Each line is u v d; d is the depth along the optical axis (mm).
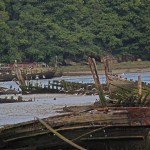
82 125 78625
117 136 78000
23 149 79000
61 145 78688
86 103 156750
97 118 78812
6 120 126188
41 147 79125
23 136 79438
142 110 78375
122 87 126438
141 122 78000
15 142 79750
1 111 146500
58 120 79500
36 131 79125
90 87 195875
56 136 78625
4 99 172500
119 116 78625
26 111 144000
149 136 76438
